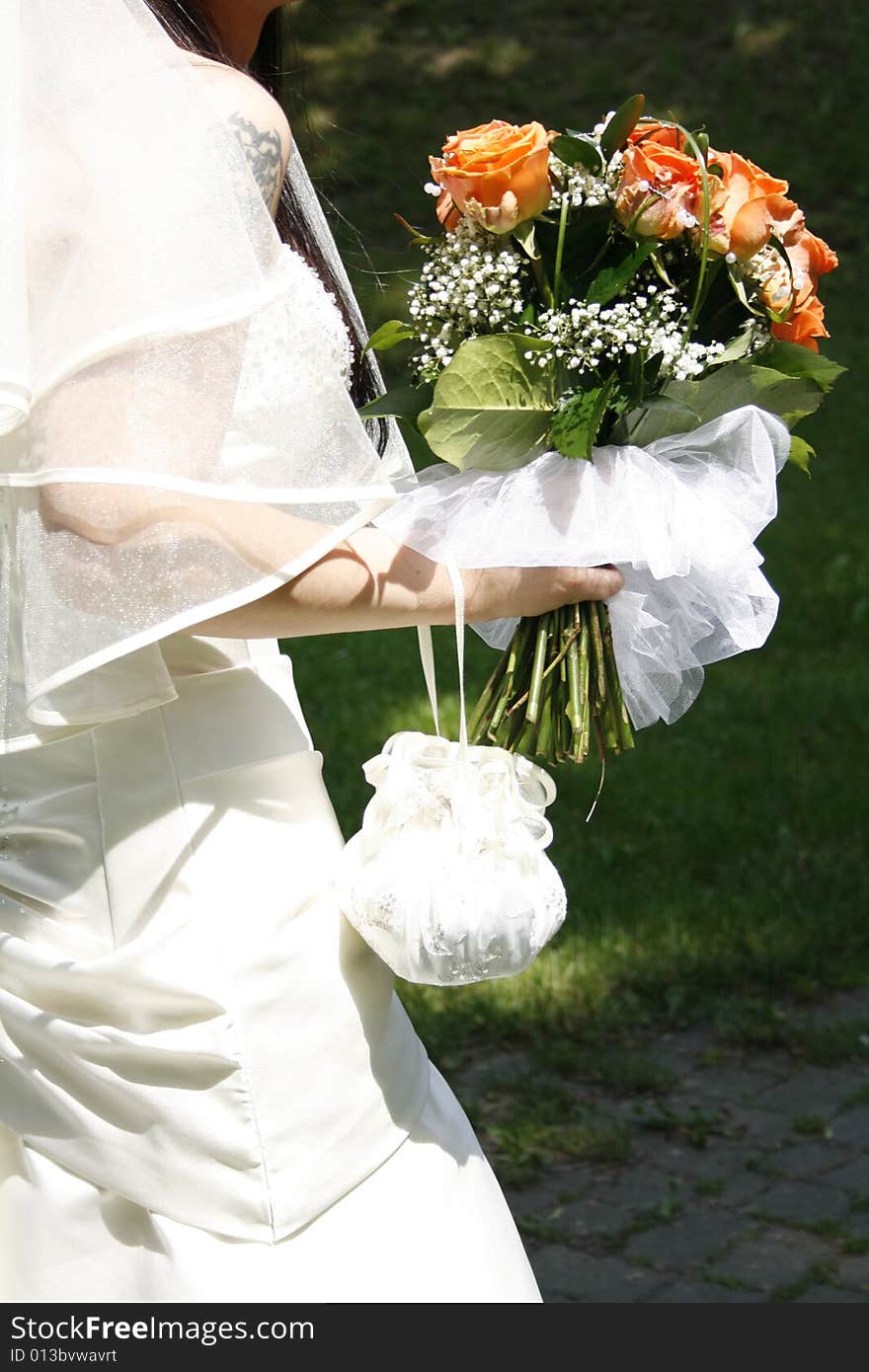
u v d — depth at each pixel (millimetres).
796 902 4938
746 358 1906
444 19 15367
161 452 1543
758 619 1912
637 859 5262
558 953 4641
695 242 1841
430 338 1898
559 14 15391
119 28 1626
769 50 14852
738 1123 3957
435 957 1713
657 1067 4148
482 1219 1865
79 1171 1735
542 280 1865
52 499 1553
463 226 1879
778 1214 3598
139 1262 1727
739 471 1890
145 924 1705
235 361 1587
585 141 1856
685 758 6086
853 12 15188
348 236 2615
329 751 6148
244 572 1586
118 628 1562
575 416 1781
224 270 1567
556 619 1866
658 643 1916
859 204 13484
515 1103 4008
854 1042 4270
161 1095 1700
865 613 7688
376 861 1754
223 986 1689
